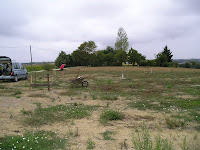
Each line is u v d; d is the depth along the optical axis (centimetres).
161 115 765
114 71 4050
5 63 2008
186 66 6456
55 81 2025
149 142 425
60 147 468
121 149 461
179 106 909
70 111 806
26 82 1919
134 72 3656
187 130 598
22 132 564
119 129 604
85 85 1684
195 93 1259
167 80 2048
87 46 7269
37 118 690
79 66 7169
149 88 1505
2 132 559
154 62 7100
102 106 927
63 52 6681
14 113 769
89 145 473
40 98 1098
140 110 848
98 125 643
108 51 10156
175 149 463
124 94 1245
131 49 7500
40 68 4812
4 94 1220
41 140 501
